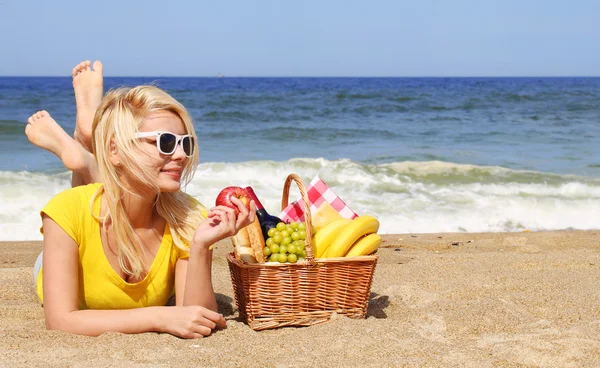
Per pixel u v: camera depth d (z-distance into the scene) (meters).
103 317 2.93
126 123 2.73
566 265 5.29
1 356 2.64
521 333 3.29
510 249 6.56
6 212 8.22
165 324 2.95
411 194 10.07
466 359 2.80
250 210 2.95
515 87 65.44
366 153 15.55
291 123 22.66
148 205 2.94
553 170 13.03
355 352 2.84
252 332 3.12
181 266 3.12
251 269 3.15
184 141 2.84
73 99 30.84
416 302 3.99
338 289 3.29
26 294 4.08
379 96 40.16
